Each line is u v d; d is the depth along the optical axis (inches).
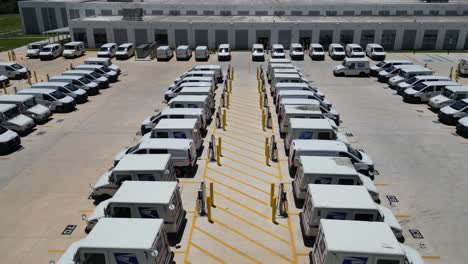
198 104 1095.0
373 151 1000.2
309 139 876.6
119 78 1787.6
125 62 2148.1
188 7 2935.5
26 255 621.3
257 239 655.8
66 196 789.2
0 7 4945.9
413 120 1234.0
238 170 893.8
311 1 3277.6
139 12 2541.8
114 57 2293.3
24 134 1120.2
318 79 1763.0
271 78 1579.7
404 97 1435.8
